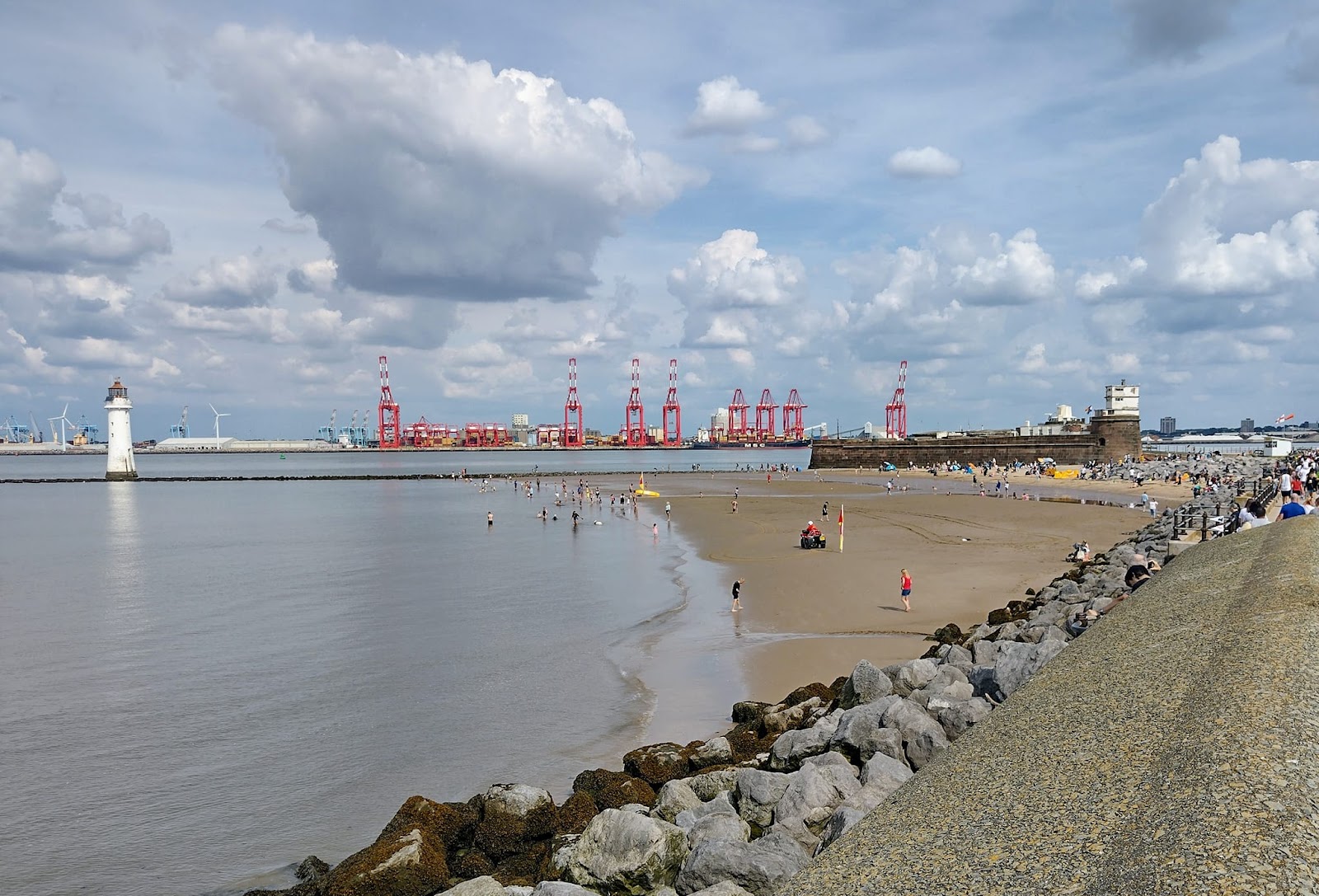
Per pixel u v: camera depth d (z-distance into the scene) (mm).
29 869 13617
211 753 18547
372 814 15422
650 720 19781
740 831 9984
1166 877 3680
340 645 28719
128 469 169000
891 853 5215
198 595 40531
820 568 42562
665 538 60500
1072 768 5574
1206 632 8430
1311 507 23219
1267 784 4312
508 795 12836
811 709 17297
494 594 38094
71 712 21641
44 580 46656
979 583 37188
